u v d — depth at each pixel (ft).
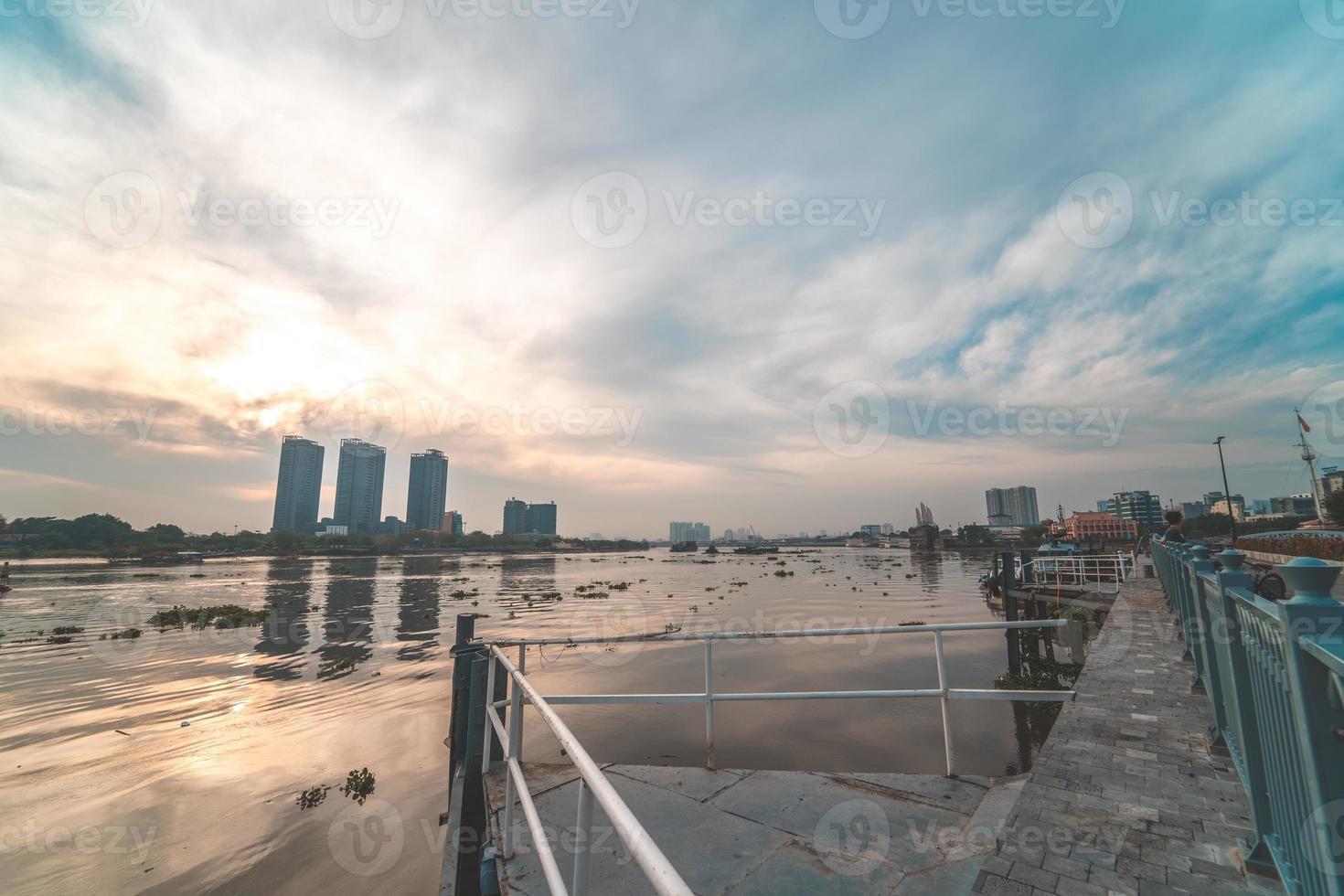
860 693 13.46
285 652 79.30
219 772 38.24
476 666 15.15
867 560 338.13
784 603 120.78
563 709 50.42
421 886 25.81
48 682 63.31
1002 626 13.09
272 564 350.02
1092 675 17.90
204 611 118.73
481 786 14.65
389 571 283.18
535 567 318.24
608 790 4.72
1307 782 5.90
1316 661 5.50
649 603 129.49
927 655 67.97
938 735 41.86
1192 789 10.53
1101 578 67.72
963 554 400.06
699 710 48.91
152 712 51.80
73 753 41.42
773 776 13.34
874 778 13.01
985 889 7.98
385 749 42.19
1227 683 10.84
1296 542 70.90
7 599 151.94
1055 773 11.32
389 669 67.97
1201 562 13.51
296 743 43.24
